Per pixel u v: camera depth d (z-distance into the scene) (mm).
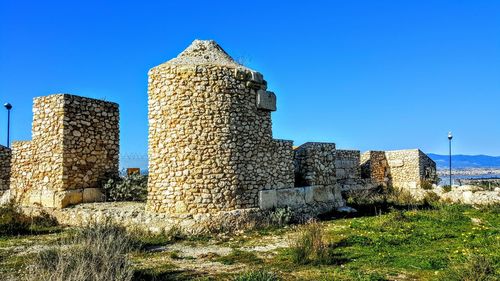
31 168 16078
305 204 16062
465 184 25984
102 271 6379
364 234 11602
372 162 28359
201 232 12203
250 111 14070
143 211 13406
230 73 13664
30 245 10609
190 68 13352
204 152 13023
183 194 12875
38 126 16000
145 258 9367
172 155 13180
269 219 13805
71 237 10484
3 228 12570
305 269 8227
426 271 7957
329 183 17891
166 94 13539
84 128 15891
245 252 9859
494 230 11781
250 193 13703
